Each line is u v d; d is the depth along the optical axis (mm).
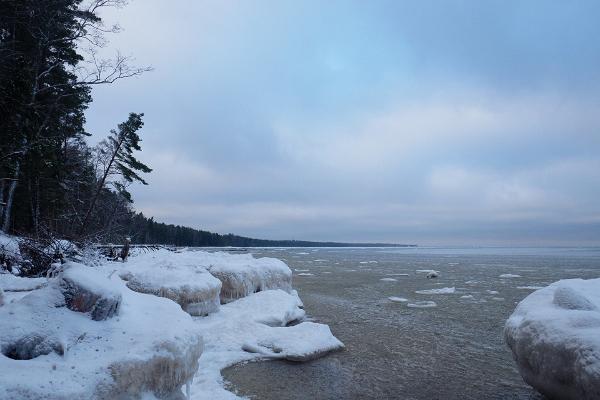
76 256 17062
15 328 4105
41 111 18953
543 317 5809
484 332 12781
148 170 31672
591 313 5371
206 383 7441
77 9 18156
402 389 7746
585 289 6977
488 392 7656
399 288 24875
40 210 24156
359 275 34406
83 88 20312
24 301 4551
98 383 3748
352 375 8445
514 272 38562
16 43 16859
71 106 22422
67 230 21938
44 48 18578
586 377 4621
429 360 9680
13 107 15586
